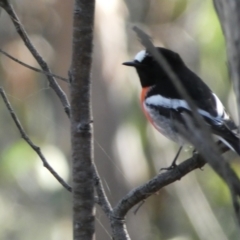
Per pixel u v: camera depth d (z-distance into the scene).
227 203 12.54
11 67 13.41
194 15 13.66
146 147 13.02
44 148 11.86
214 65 12.70
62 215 13.85
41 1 13.52
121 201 5.48
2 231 13.66
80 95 4.73
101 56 12.40
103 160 12.30
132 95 12.94
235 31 2.99
